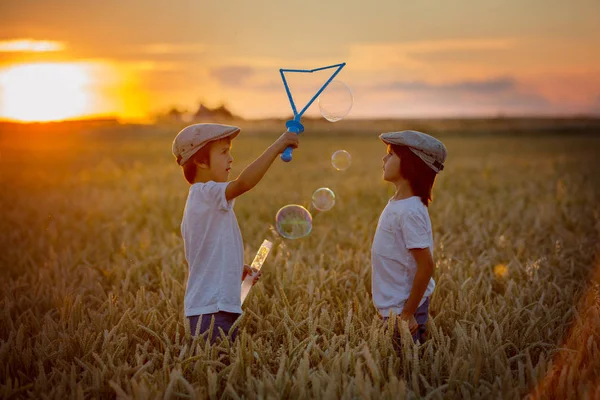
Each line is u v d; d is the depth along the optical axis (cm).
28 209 955
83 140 4428
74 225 802
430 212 848
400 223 344
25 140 4394
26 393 320
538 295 445
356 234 681
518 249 599
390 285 357
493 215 800
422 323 364
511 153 2605
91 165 2053
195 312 344
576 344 354
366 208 945
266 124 6819
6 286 502
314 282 472
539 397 293
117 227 784
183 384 295
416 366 310
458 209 866
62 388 299
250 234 710
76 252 654
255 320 410
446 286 467
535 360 353
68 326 390
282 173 1702
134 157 2525
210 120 5581
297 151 2969
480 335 342
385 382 293
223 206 337
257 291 441
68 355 352
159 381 306
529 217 790
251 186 330
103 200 1030
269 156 328
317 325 357
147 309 423
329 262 556
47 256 646
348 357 313
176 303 427
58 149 3178
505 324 369
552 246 622
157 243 689
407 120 8300
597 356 326
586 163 1862
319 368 314
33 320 413
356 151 2970
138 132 5531
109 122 6169
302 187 1284
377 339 330
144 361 354
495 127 6562
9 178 1541
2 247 686
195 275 349
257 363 332
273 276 504
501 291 489
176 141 348
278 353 338
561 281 489
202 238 345
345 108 357
